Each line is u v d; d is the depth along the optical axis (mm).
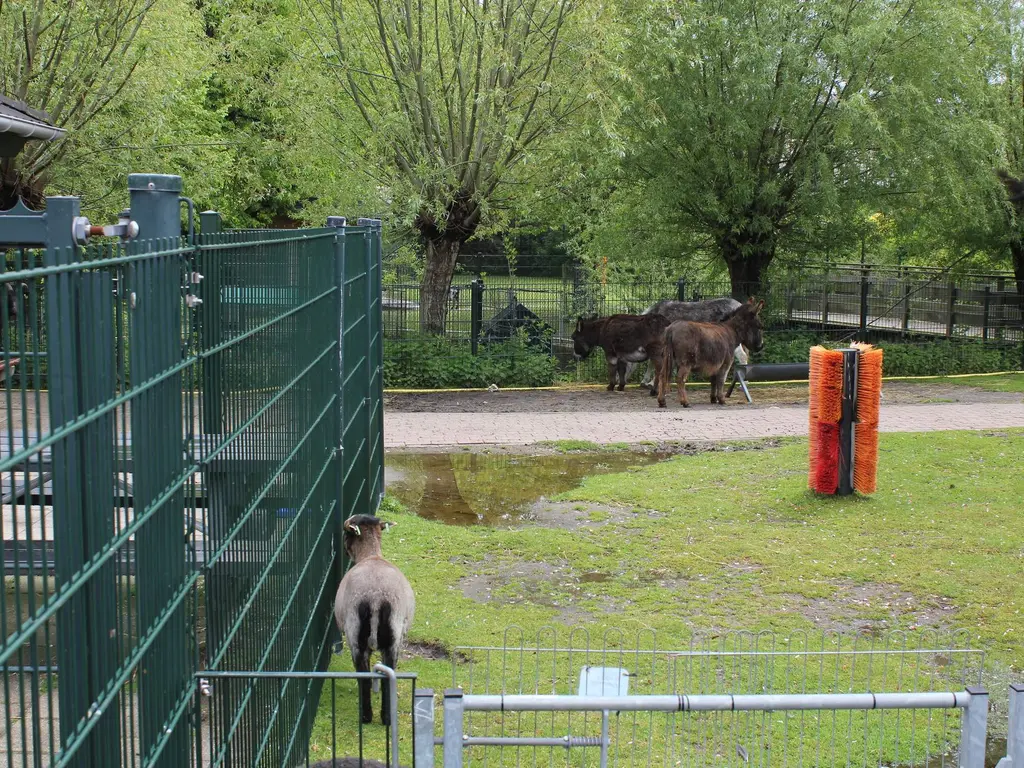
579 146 18031
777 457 12672
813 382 10750
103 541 2316
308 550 5340
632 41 18156
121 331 2428
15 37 13320
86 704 2238
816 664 6352
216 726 3377
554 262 31141
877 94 18812
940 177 18719
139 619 2572
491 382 19031
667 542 9195
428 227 19328
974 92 18875
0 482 1845
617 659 6379
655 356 17859
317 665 5723
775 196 18969
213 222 6062
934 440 13258
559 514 10320
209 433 3336
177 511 2934
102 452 2311
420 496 11180
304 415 5164
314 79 17688
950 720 5676
